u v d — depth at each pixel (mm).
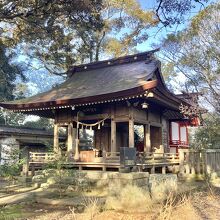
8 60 27531
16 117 35781
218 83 19250
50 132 23656
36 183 12836
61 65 25391
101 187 11594
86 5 11594
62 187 11875
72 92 15891
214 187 11477
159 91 13539
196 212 7113
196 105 17812
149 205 8109
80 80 18203
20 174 14500
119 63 18656
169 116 18953
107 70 18516
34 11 11305
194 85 20250
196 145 21547
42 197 10289
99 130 18766
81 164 13344
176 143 19656
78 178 12062
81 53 25141
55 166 12078
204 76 20031
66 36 19203
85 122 17141
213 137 21000
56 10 11516
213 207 7961
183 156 13844
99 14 13086
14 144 19516
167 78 24219
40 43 21188
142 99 13969
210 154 13508
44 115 18078
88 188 11703
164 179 10625
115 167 12945
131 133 13891
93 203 7910
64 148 17875
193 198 8773
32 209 8680
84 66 19703
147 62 16953
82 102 14031
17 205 9203
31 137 20984
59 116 16328
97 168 14219
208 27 20109
